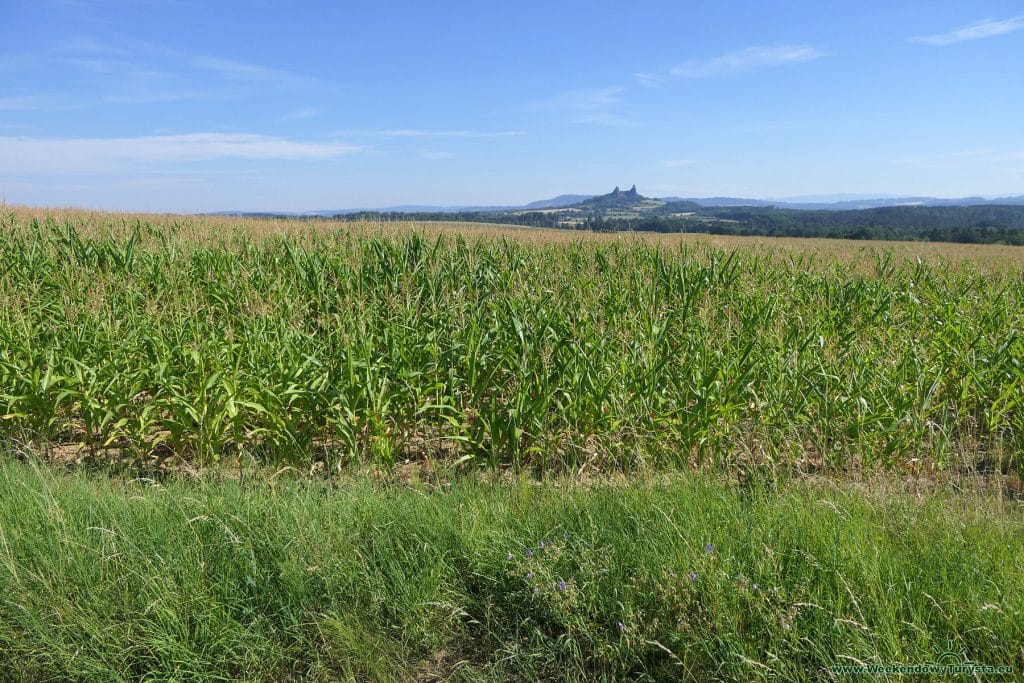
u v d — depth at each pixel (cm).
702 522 373
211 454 559
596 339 636
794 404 589
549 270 997
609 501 424
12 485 442
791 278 1127
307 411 584
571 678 296
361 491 451
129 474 541
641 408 584
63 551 352
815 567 324
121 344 609
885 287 1009
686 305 793
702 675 287
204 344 612
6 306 682
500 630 324
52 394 610
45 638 301
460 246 1066
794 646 284
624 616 310
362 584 340
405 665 307
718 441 560
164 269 942
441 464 572
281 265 1027
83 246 1005
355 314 729
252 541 367
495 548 366
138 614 317
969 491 502
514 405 568
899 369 643
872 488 494
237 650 308
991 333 777
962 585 312
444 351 640
